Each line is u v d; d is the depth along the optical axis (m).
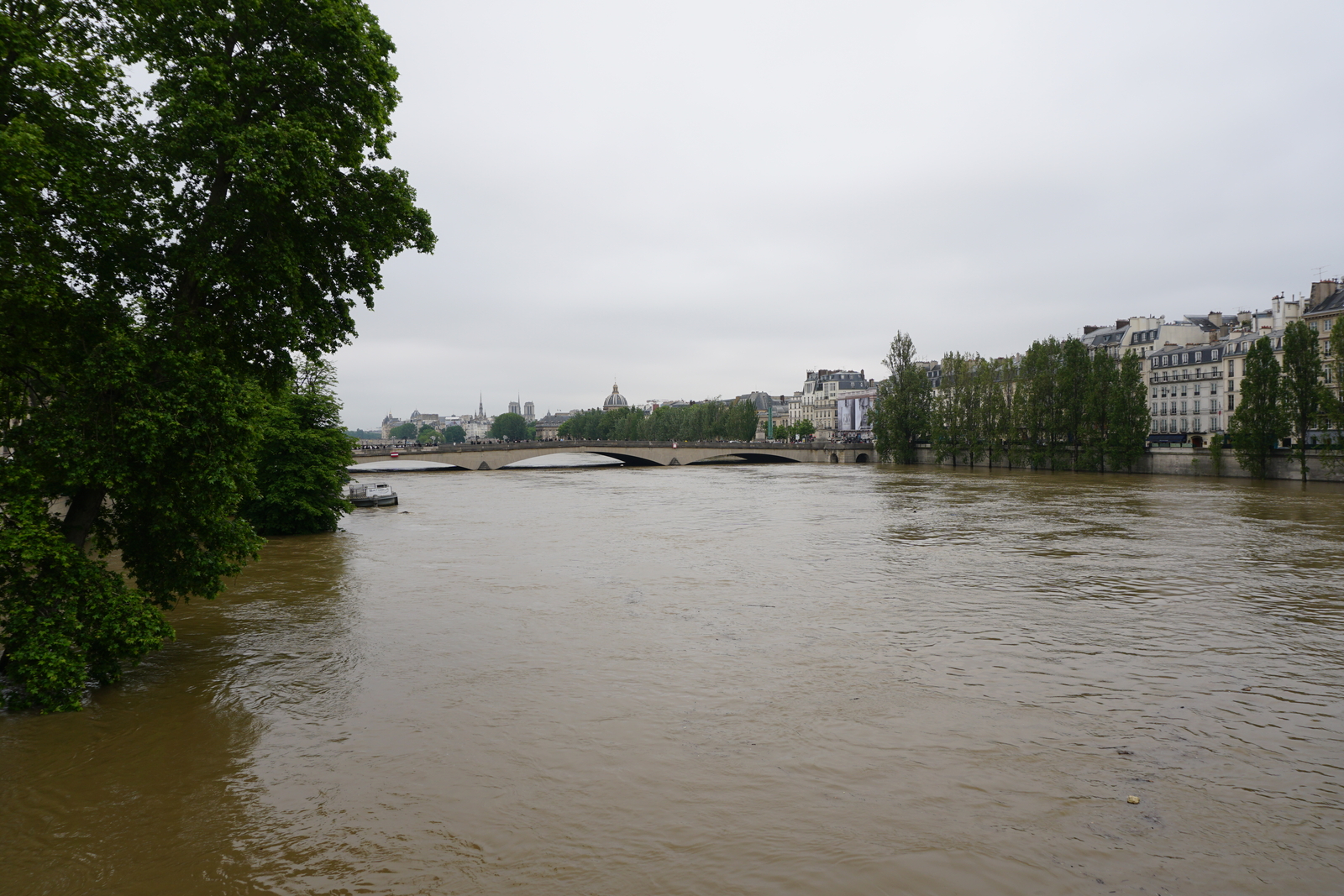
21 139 14.36
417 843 12.05
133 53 18.44
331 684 19.33
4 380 16.81
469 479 114.88
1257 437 91.31
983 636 23.97
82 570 17.38
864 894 10.75
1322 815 12.95
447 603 28.58
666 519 58.03
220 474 18.09
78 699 17.56
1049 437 118.81
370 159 21.75
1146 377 137.50
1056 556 39.00
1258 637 23.78
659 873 11.25
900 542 44.25
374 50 20.28
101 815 12.89
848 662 21.28
